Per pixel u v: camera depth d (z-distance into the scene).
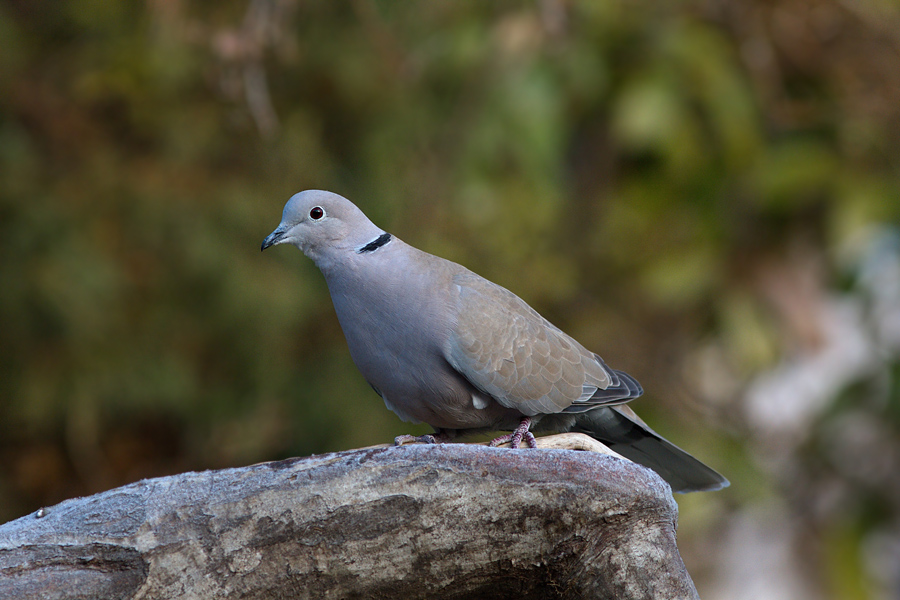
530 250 11.47
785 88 12.40
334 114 12.23
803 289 12.46
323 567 5.20
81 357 11.31
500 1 11.98
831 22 12.01
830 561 12.30
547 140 11.52
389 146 11.83
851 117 12.08
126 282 11.41
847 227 11.56
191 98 11.74
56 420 11.66
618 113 11.70
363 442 11.14
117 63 11.53
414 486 5.21
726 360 12.78
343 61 11.93
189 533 5.17
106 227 11.40
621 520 5.35
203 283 11.41
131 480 12.02
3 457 11.84
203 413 11.87
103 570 5.16
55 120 11.66
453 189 11.52
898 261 12.41
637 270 12.10
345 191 11.68
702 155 11.88
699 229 12.12
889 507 12.42
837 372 12.77
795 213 12.22
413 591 5.32
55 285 10.99
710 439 11.72
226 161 11.76
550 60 11.69
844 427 12.50
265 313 11.16
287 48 11.02
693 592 5.40
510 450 5.39
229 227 11.32
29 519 5.33
